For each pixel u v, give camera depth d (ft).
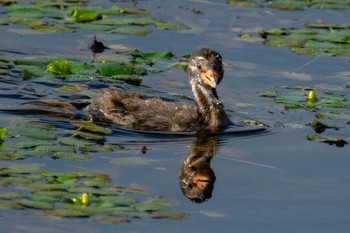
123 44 71.00
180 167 50.65
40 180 46.73
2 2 78.13
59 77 64.08
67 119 57.00
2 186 45.62
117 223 42.98
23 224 42.34
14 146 50.96
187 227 43.50
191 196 46.98
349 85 65.51
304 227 44.55
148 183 48.03
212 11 79.51
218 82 58.65
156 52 69.15
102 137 54.60
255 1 83.25
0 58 66.54
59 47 69.67
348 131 57.72
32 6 77.15
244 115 60.39
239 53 70.54
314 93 62.08
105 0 81.05
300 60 69.77
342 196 48.03
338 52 71.05
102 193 45.75
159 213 44.57
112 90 60.95
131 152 52.44
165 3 80.89
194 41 72.18
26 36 71.05
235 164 51.88
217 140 55.77
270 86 65.16
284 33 74.74
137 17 76.54
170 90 64.08
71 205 44.21
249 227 44.16
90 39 71.15
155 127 56.90
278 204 46.85
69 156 50.31
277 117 60.08
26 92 61.05
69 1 79.87
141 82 64.75
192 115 58.49
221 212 45.57
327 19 79.05
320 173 51.03
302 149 54.60
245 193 48.03
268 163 52.26
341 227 44.62
